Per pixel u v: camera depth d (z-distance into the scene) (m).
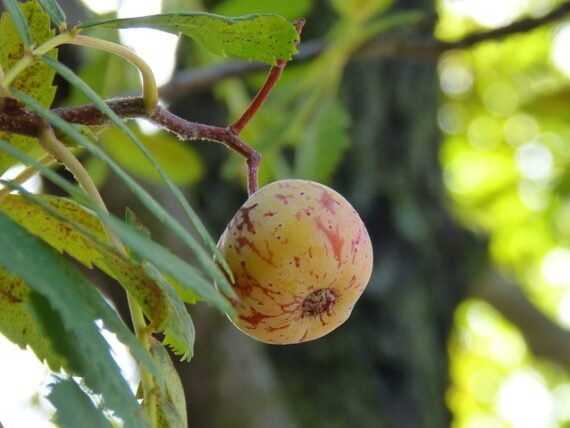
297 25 0.22
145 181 0.43
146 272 0.19
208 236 0.18
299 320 0.22
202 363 0.46
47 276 0.17
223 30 0.21
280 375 0.58
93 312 0.17
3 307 0.21
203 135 0.23
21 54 0.22
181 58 0.47
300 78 0.43
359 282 0.23
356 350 0.59
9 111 0.20
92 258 0.21
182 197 0.18
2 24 0.22
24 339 0.21
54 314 0.17
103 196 0.43
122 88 0.41
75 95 0.39
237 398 0.46
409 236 0.62
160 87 0.43
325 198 0.22
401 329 0.61
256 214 0.22
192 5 0.38
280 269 0.22
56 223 0.21
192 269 0.17
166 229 0.44
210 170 0.58
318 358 0.58
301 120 0.41
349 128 0.62
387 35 0.58
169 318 0.19
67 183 0.17
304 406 0.57
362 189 0.62
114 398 0.17
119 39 0.38
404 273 0.62
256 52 0.21
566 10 0.41
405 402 0.59
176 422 0.20
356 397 0.58
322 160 0.40
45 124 0.20
